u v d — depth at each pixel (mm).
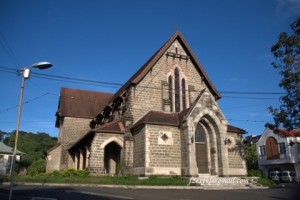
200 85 32031
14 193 16797
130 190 18969
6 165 51062
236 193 18484
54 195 15836
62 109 45250
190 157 24516
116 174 26672
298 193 7148
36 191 17625
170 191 19047
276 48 24109
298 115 23844
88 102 48312
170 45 31859
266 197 16109
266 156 54781
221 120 26938
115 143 28688
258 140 58406
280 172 48156
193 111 25969
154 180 22141
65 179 22484
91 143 27469
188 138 25016
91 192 17172
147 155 24656
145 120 25578
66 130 43750
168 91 30266
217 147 26734
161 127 25891
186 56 32156
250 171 29172
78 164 36406
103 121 38406
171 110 29953
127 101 29297
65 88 50000
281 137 52000
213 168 26359
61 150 42531
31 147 73875
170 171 25000
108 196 15547
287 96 24078
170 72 31016
